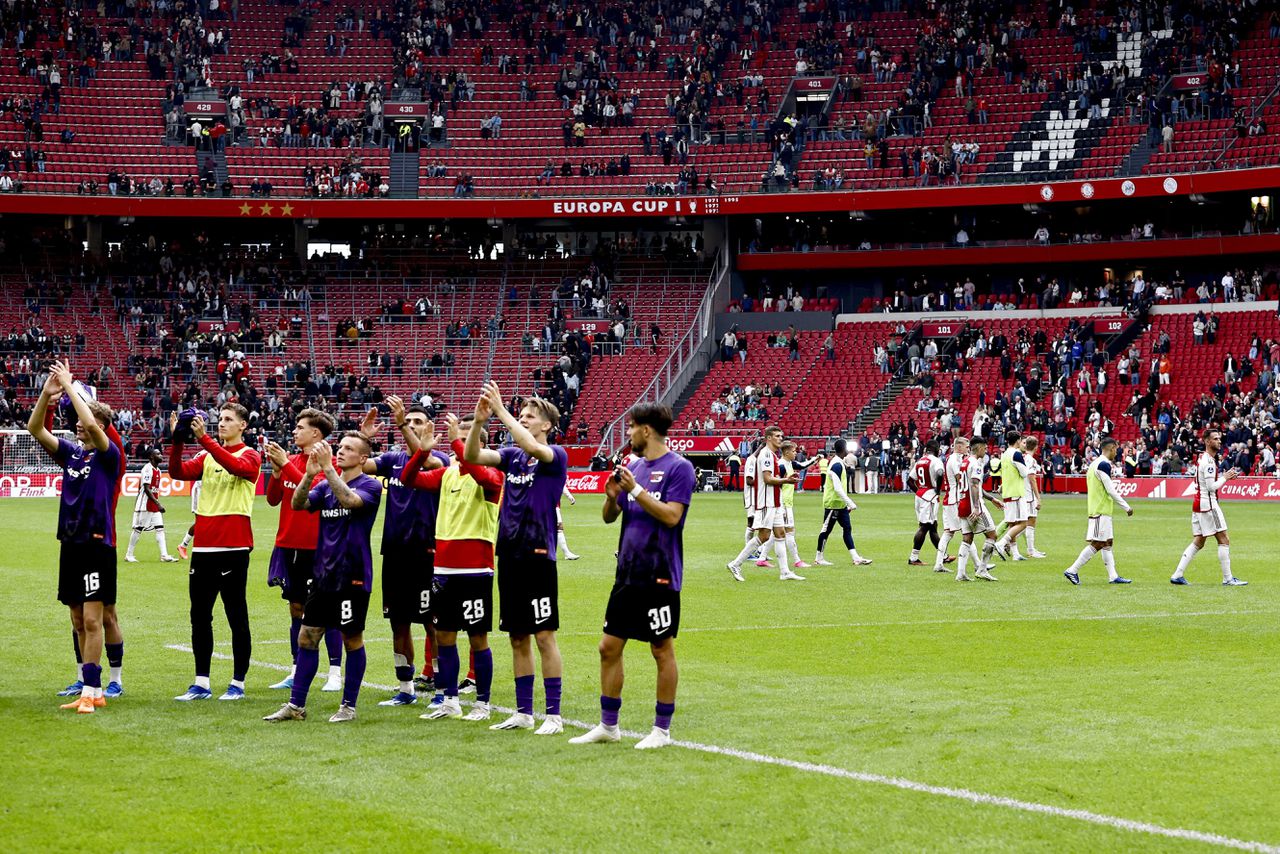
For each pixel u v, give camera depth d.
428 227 61.16
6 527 29.66
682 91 61.41
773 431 19.89
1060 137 56.16
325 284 57.72
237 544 10.57
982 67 59.44
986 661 12.32
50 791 7.61
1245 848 6.54
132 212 54.69
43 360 50.97
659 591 8.73
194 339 53.06
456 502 9.82
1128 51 58.19
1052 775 7.90
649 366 54.44
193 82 60.22
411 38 63.25
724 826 6.91
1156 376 49.41
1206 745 8.66
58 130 57.47
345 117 60.75
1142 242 54.16
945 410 50.41
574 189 57.50
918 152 56.84
